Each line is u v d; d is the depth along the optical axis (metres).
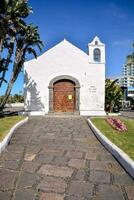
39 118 19.27
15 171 6.39
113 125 13.27
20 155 7.91
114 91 26.19
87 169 6.68
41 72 23.81
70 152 8.48
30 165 6.90
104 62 23.81
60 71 23.88
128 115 27.36
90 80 23.83
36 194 5.11
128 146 8.32
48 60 23.89
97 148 9.16
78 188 5.45
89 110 23.55
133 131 11.97
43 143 9.88
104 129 12.30
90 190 5.36
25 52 22.52
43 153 8.25
